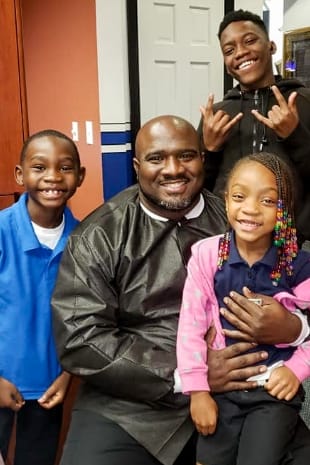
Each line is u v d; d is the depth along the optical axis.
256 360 1.14
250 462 1.07
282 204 1.13
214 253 1.20
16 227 1.39
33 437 1.47
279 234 1.14
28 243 1.37
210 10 3.45
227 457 1.15
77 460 1.16
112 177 3.43
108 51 3.24
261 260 1.14
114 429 1.19
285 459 1.11
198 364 1.14
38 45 3.86
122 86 3.30
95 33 3.26
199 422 1.12
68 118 3.77
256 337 1.13
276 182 1.12
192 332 1.17
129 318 1.28
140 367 1.16
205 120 1.77
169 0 3.31
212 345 1.18
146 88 3.37
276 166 1.14
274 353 1.15
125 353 1.17
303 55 5.43
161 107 3.45
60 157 1.39
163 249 1.29
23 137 1.82
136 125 3.38
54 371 1.41
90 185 3.69
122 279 1.26
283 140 1.64
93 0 3.21
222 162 1.85
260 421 1.10
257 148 1.79
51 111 3.95
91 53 3.36
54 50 3.75
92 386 1.28
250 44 1.81
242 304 1.13
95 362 1.18
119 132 3.37
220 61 3.57
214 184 1.86
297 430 1.20
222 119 1.75
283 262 1.16
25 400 1.39
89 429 1.21
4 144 1.80
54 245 1.42
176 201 1.28
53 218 1.43
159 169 1.26
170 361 1.19
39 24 3.79
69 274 1.26
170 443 1.18
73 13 3.46
